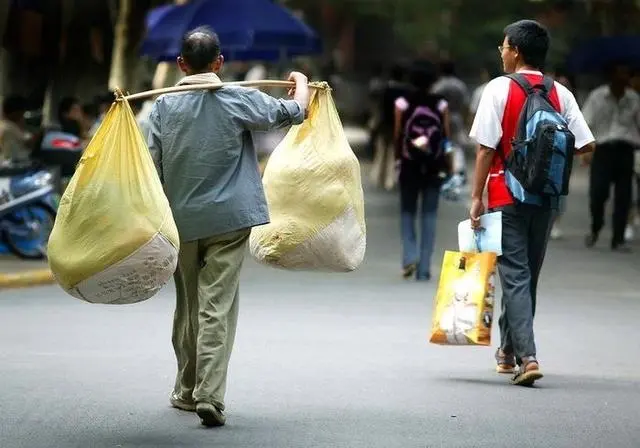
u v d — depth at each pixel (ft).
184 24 108.47
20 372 46.85
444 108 73.31
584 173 163.73
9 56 107.34
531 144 44.09
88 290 36.60
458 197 82.17
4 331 55.98
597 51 104.83
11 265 77.66
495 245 44.78
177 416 40.14
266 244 40.24
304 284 73.05
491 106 44.62
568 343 54.54
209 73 38.91
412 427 38.96
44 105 110.73
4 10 104.22
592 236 91.25
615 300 68.13
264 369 47.75
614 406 42.09
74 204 36.24
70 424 39.09
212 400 37.96
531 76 45.21
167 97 38.58
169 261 36.65
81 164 36.37
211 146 38.14
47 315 60.70
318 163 39.99
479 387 44.83
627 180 88.79
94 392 43.52
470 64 234.79
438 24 229.45
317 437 37.60
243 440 37.19
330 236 40.06
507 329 47.11
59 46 110.01
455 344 45.29
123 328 56.95
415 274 76.64
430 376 46.75
